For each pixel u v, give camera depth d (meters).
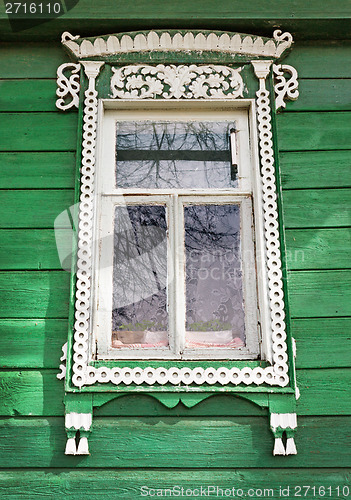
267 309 2.41
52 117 2.76
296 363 2.37
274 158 2.64
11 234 2.56
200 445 2.25
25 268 2.51
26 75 2.83
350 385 2.35
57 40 2.90
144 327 2.46
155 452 2.24
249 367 2.33
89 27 2.84
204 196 2.64
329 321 2.44
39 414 2.30
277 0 2.85
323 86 2.83
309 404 2.32
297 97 2.79
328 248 2.54
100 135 2.69
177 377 2.31
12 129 2.73
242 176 2.68
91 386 2.30
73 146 2.71
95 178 2.60
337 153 2.71
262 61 2.81
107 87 2.77
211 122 2.79
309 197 2.62
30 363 2.37
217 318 2.47
